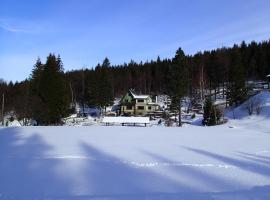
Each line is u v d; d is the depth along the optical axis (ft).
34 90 213.46
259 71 332.80
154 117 229.25
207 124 175.01
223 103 251.60
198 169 43.21
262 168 43.88
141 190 33.32
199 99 282.77
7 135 85.76
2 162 47.83
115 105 303.48
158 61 430.20
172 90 199.41
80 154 54.90
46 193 32.27
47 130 101.91
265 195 29.73
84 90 302.66
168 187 34.47
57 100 189.26
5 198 30.30
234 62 243.60
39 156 52.85
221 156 53.88
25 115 188.75
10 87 313.53
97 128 112.88
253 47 374.02
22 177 39.04
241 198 28.96
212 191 32.53
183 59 203.92
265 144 70.28
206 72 330.95
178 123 191.11
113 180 37.58
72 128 111.96
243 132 101.50
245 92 221.46
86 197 30.07
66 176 39.52
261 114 180.24
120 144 68.80
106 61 288.92
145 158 51.60
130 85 384.47
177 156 53.62
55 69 198.29
